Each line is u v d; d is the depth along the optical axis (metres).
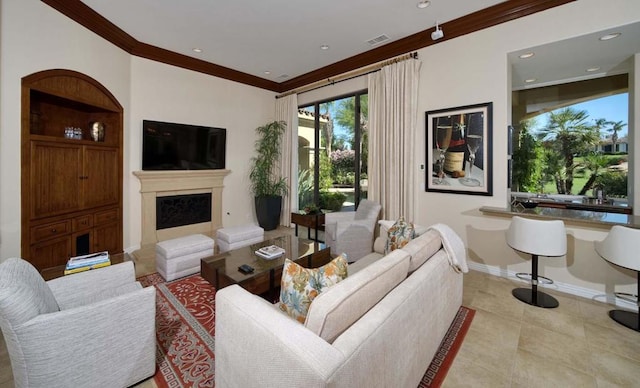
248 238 3.80
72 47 3.12
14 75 2.56
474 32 3.33
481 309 2.54
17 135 2.60
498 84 3.18
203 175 5.03
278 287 2.59
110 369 1.51
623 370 1.78
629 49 3.03
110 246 3.84
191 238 3.41
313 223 4.73
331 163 5.43
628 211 3.47
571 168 4.39
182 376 1.70
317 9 3.18
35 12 2.72
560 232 2.47
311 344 0.99
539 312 2.48
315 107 5.62
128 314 1.56
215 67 5.00
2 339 2.02
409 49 3.91
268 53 4.44
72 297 1.87
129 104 4.12
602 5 2.60
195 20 3.44
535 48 3.00
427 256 1.92
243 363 1.18
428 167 3.77
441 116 3.62
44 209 2.90
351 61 4.62
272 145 5.82
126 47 3.99
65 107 3.57
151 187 4.41
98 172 3.62
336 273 1.52
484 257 3.37
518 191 4.88
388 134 4.09
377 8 3.13
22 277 1.38
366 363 1.05
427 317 1.65
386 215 4.18
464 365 1.83
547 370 1.79
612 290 2.62
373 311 1.26
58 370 1.34
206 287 2.91
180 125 4.68
